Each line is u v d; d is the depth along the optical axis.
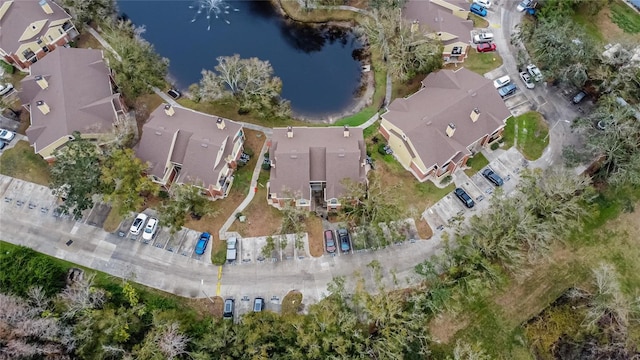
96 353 58.22
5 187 73.56
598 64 80.12
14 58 83.25
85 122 72.81
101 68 79.12
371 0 87.81
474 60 86.69
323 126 81.56
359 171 70.06
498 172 76.00
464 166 76.25
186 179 70.00
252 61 78.69
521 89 83.56
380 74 87.25
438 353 63.62
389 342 57.00
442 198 73.81
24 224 70.88
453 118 73.25
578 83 79.19
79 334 58.00
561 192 66.31
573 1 87.31
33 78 75.31
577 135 78.62
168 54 91.75
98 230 70.69
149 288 66.62
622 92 76.06
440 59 81.44
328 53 93.00
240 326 60.34
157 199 73.25
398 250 69.88
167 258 68.81
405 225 71.44
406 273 68.06
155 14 97.81
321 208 73.00
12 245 69.12
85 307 59.81
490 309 66.62
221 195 73.38
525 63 84.81
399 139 73.94
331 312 58.47
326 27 95.19
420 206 73.19
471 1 92.81
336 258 69.06
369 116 82.38
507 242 63.72
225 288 66.94
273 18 97.12
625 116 71.56
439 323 65.56
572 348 64.81
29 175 74.50
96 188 67.31
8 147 76.50
